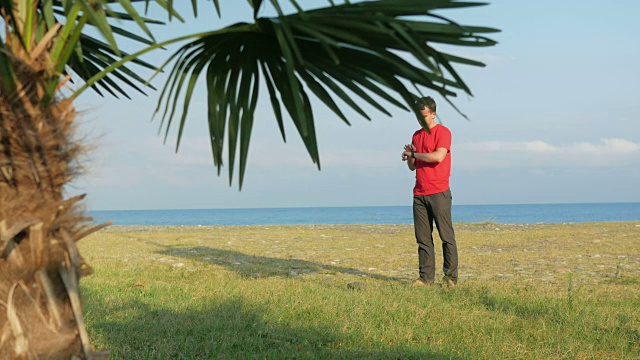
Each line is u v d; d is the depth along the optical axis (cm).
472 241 1409
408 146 710
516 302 569
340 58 208
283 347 399
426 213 719
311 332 435
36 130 191
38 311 183
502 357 378
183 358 367
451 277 705
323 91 215
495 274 830
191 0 219
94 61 271
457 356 378
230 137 222
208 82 225
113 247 1236
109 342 394
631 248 1216
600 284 726
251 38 218
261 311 502
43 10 203
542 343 416
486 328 455
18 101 190
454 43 202
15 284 181
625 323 478
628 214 12312
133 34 264
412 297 591
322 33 192
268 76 228
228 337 414
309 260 1014
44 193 191
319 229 2183
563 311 525
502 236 1574
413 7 195
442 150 691
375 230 2094
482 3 193
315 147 217
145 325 445
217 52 222
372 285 689
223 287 636
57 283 188
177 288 625
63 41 199
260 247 1284
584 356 386
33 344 181
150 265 891
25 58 194
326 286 677
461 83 197
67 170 197
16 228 180
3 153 187
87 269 199
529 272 848
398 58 199
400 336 427
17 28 193
